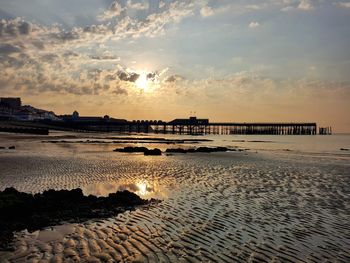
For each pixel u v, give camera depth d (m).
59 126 197.62
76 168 27.95
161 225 12.47
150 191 19.11
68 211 13.93
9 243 10.45
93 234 11.38
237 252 9.90
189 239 10.97
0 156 36.25
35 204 13.93
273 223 12.98
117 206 15.14
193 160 38.25
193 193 18.61
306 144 99.38
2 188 18.48
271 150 65.06
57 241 10.66
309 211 14.95
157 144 79.88
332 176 26.47
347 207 15.78
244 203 16.34
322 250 10.18
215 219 13.37
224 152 55.00
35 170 25.95
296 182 23.19
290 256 9.68
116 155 43.28
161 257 9.41
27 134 100.88
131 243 10.52
